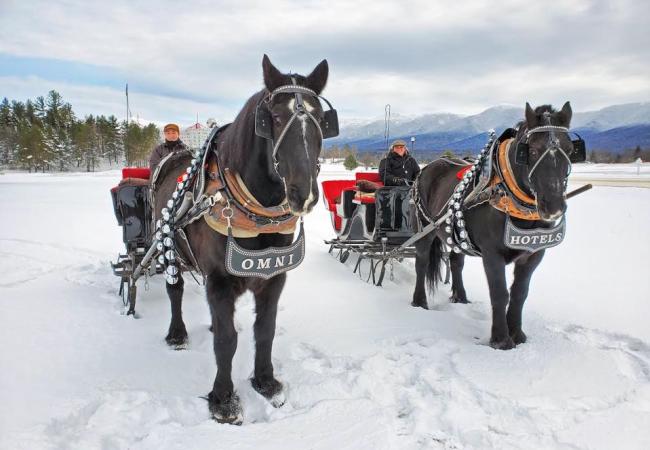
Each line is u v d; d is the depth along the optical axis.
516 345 4.69
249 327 5.17
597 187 20.94
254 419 3.52
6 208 15.76
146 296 6.12
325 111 3.08
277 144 2.82
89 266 7.49
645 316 5.45
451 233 5.15
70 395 3.54
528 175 4.09
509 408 3.48
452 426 3.29
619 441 3.13
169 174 4.71
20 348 4.32
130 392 3.59
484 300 6.38
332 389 3.78
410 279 7.54
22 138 66.31
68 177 45.09
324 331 4.98
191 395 3.71
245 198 3.25
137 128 69.00
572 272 7.38
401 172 7.66
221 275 3.52
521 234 4.30
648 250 8.85
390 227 7.03
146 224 5.62
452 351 4.49
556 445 3.08
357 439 3.12
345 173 35.38
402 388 3.80
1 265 7.50
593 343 4.71
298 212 2.72
